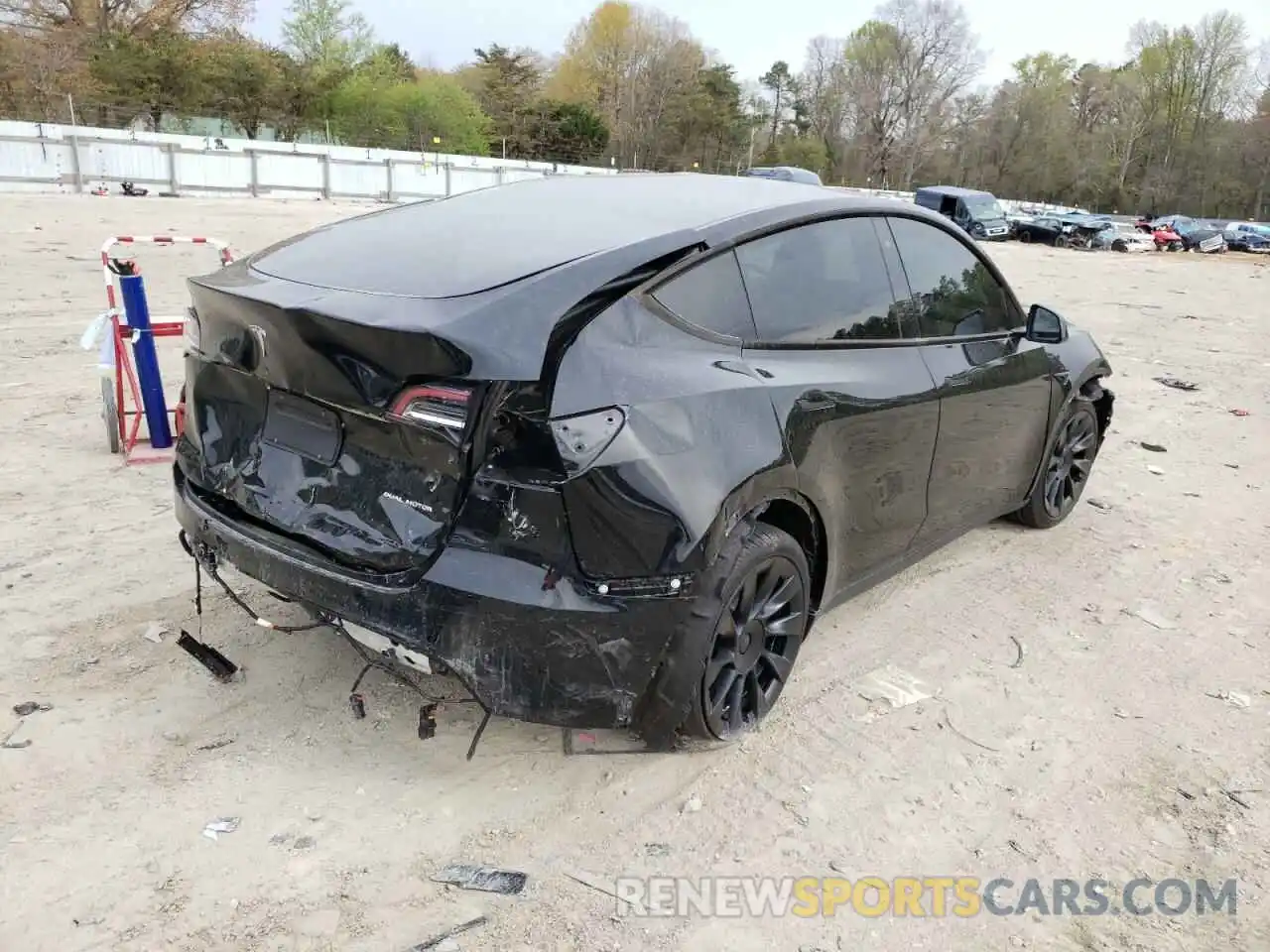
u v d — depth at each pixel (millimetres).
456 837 2752
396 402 2508
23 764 2906
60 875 2504
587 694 2615
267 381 2809
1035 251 33375
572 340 2578
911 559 4117
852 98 96688
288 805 2822
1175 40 100188
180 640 3436
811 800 3008
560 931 2449
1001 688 3738
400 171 36531
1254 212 97125
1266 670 3998
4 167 27969
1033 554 5078
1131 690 3785
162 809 2768
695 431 2711
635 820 2873
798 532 3281
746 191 3615
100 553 4312
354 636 2783
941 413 3844
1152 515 5824
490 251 2910
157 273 12336
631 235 2982
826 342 3369
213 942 2342
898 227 3885
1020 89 102000
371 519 2660
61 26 48375
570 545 2500
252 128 51750
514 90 72438
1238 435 7918
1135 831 2977
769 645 3275
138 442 5797
